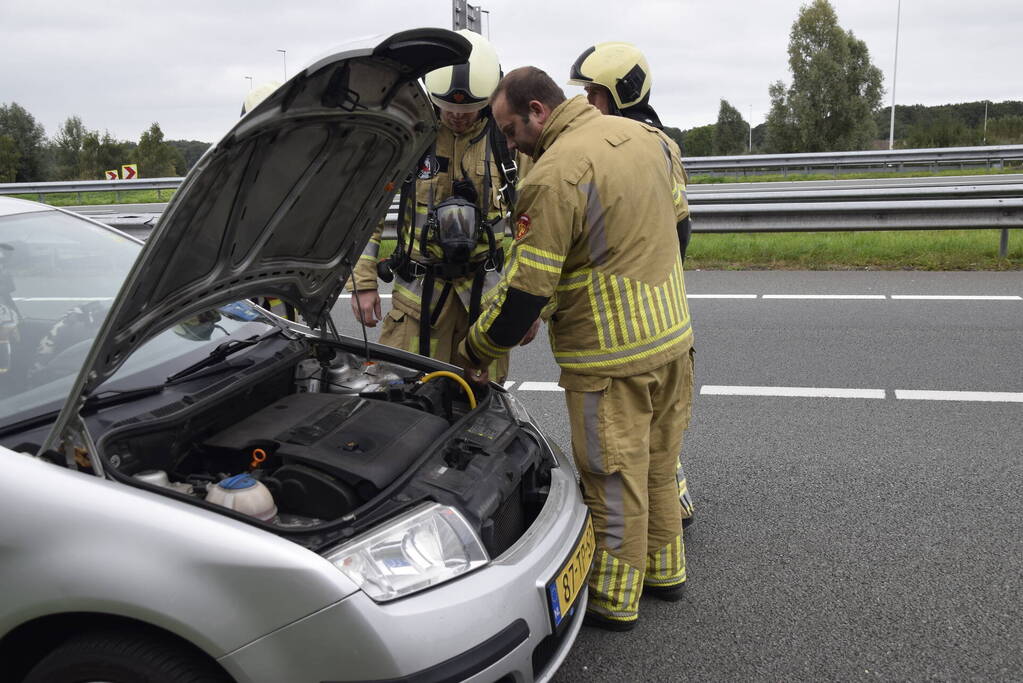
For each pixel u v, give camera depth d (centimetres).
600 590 300
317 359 326
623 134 277
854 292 793
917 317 698
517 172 379
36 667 204
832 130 5316
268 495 222
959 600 316
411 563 206
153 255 206
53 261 300
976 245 960
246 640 191
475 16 969
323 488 226
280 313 451
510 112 282
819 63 5262
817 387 543
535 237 265
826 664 284
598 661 290
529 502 270
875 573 336
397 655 193
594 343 280
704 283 862
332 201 276
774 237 1077
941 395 521
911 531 365
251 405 284
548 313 287
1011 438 455
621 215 271
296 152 241
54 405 245
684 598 325
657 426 307
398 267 378
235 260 260
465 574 213
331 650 192
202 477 240
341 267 314
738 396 534
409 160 285
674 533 319
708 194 1154
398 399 293
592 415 285
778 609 316
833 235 1079
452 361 399
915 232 1084
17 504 202
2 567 201
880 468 425
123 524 197
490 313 277
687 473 429
